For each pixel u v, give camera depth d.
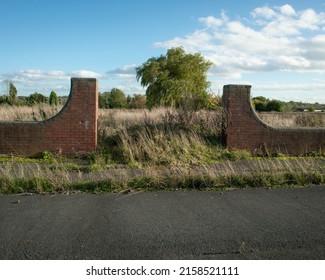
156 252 3.90
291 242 4.20
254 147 9.95
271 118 14.82
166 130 10.13
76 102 9.14
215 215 5.09
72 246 4.00
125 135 9.54
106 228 4.53
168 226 4.64
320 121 14.59
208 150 9.57
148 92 41.84
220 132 10.38
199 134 10.29
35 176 6.45
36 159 8.98
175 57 43.28
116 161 8.73
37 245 4.01
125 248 3.98
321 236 4.39
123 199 5.81
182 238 4.26
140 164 8.33
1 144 9.09
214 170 7.39
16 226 4.54
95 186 6.38
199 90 39.94
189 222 4.79
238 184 6.78
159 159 8.73
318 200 5.92
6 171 6.70
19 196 5.88
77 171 7.63
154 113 13.49
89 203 5.56
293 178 7.12
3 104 16.30
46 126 9.13
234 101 9.78
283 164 8.41
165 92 40.22
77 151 9.24
